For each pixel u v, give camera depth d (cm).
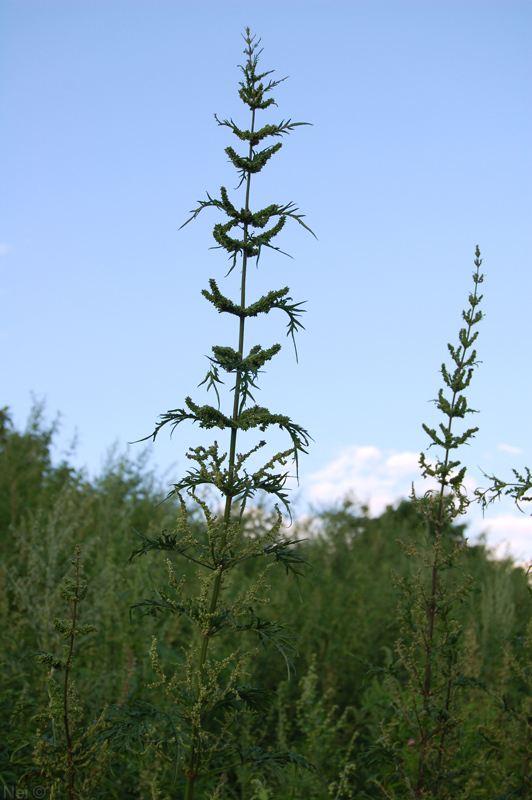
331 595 890
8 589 624
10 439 1188
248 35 358
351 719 675
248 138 350
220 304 338
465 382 413
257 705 341
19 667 557
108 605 634
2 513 927
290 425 333
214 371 337
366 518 1283
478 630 720
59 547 653
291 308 346
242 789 478
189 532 333
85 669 579
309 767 331
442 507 424
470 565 951
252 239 341
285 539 337
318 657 747
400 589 436
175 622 672
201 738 320
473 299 423
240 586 803
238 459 331
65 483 1056
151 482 1113
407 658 434
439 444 414
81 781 346
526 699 430
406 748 450
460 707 429
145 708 318
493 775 466
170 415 330
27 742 337
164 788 454
